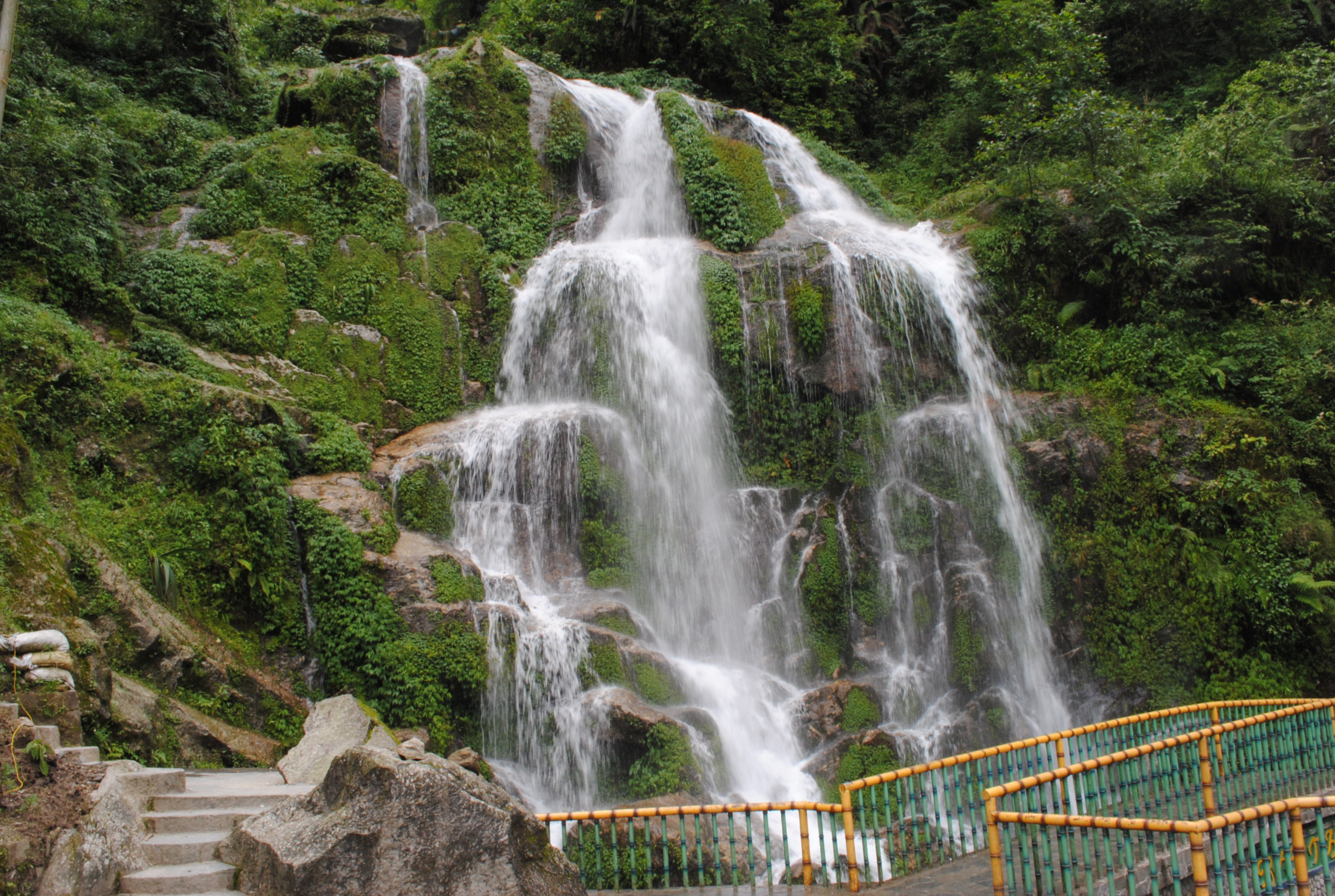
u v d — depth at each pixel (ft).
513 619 39.32
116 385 39.37
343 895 17.47
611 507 48.08
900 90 101.91
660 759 36.06
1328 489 54.24
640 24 90.33
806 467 54.70
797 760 41.11
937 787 28.78
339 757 19.39
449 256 59.06
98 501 36.29
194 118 68.49
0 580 27.50
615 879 25.76
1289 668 49.70
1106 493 53.36
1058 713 49.08
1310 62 77.77
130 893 18.61
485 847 18.72
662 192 68.44
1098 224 64.13
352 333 53.42
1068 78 71.36
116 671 30.40
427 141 66.90
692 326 57.11
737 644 48.03
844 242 61.62
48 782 20.11
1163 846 23.48
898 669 47.09
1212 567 50.93
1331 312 59.93
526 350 57.77
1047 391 58.65
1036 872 20.03
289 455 43.57
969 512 52.42
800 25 95.61
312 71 71.51
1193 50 92.38
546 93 71.10
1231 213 64.69
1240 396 59.21
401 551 41.06
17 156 46.09
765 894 25.49
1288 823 18.78
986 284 62.54
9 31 38.86
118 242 50.16
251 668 35.53
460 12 115.44
